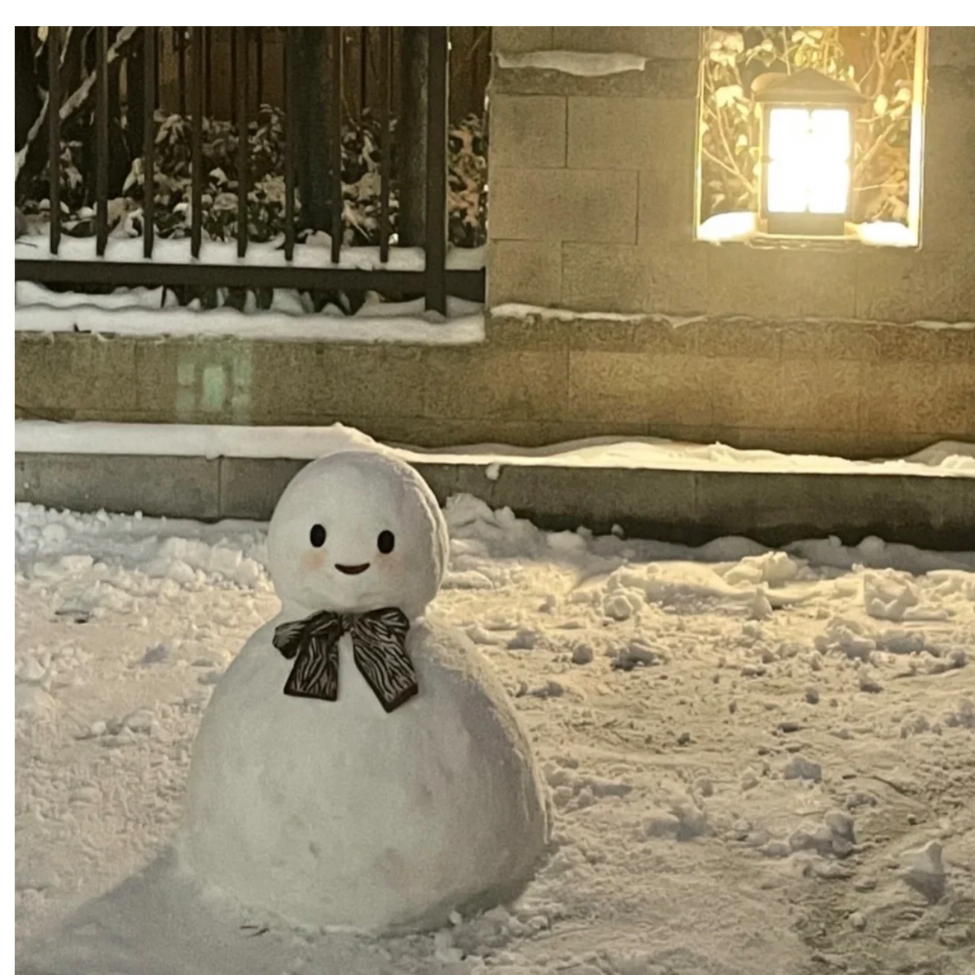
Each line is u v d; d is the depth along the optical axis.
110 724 6.59
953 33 11.00
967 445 11.13
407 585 4.84
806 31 13.51
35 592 8.74
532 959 4.68
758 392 11.20
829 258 11.12
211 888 5.00
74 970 4.59
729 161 13.30
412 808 4.62
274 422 11.27
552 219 11.17
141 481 10.16
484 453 11.09
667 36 11.08
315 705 4.67
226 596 8.77
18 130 13.22
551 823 5.39
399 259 11.49
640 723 6.82
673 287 11.20
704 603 8.81
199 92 11.35
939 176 11.08
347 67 15.91
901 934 4.91
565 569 9.52
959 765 6.31
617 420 11.25
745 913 5.00
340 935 4.77
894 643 7.98
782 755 6.43
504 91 11.10
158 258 11.34
